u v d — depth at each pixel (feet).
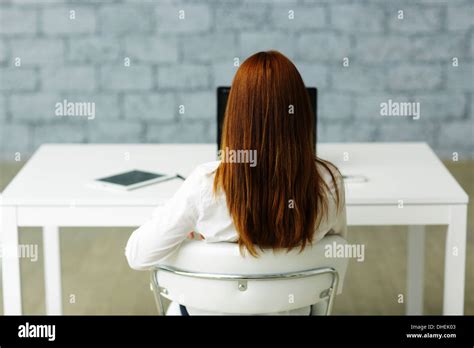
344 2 17.87
